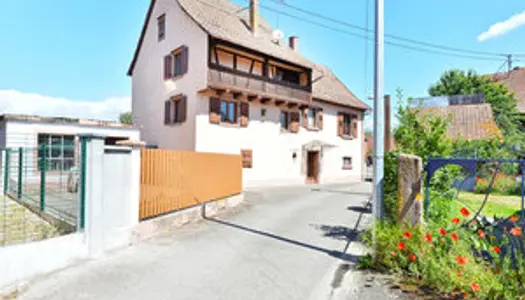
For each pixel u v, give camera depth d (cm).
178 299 363
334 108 2278
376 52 490
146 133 1916
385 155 590
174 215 721
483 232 399
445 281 356
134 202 590
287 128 1975
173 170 727
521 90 3069
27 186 669
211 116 1561
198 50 1536
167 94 1736
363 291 376
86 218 488
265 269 460
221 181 994
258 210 979
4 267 387
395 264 425
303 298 368
